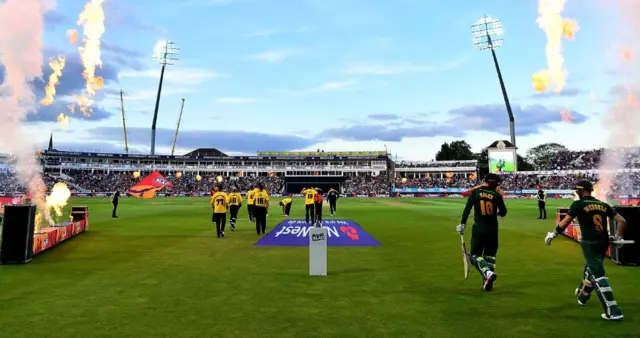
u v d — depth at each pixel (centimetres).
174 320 511
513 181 8494
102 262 937
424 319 515
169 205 4097
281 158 10188
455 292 656
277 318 519
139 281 738
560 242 1305
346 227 1808
